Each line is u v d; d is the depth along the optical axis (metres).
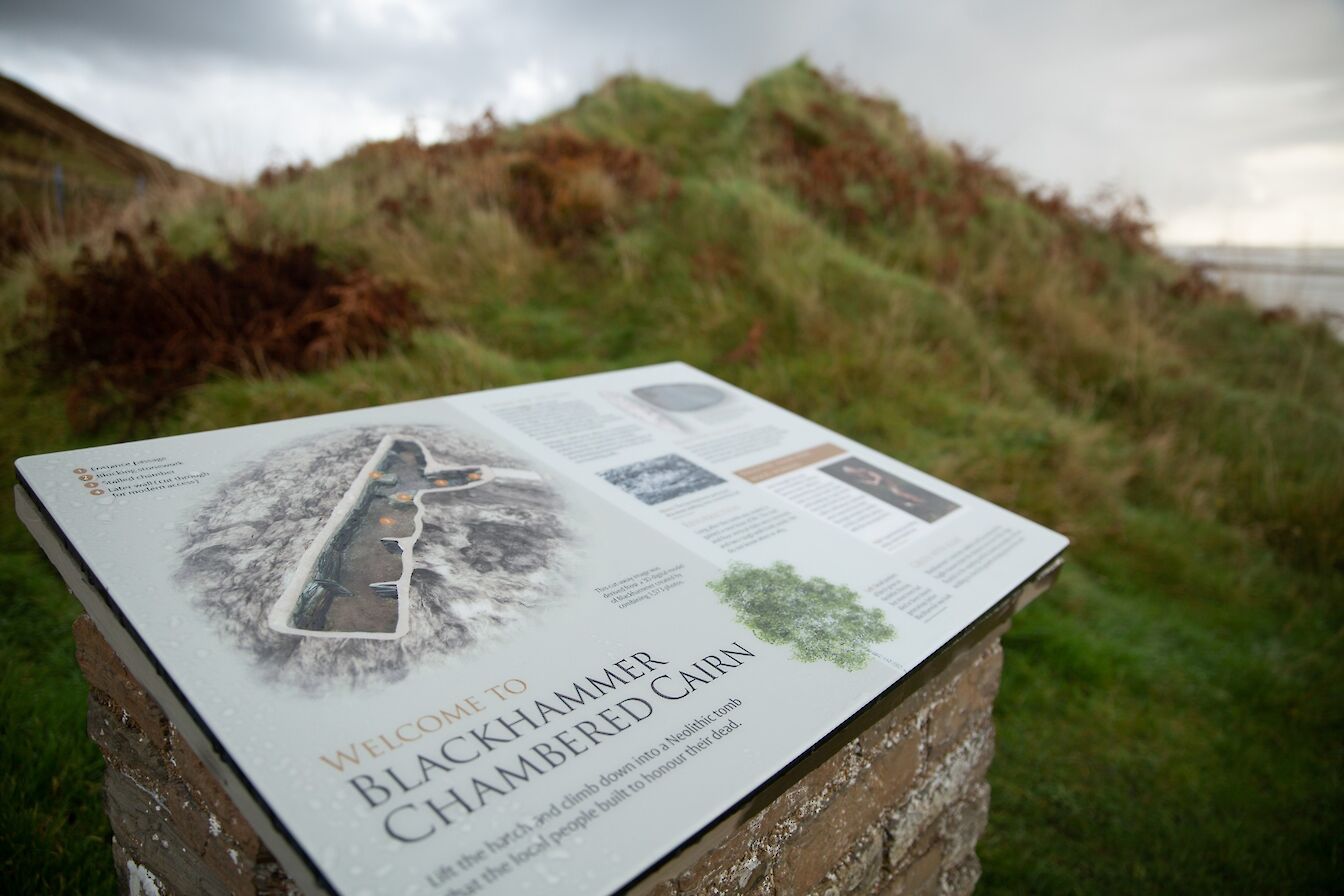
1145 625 4.12
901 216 7.81
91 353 4.03
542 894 0.98
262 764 1.05
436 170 7.04
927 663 1.61
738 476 2.21
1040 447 5.07
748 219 6.43
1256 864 2.85
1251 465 5.73
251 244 4.94
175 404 3.84
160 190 5.96
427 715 1.18
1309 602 4.67
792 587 1.72
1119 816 2.98
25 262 4.88
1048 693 3.52
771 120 9.18
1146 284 8.52
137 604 1.26
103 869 2.10
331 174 7.13
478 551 1.58
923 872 2.10
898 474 2.43
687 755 1.23
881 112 10.49
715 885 1.39
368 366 4.22
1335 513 5.25
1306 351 7.53
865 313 5.80
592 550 1.69
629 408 2.53
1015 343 6.54
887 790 1.83
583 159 7.29
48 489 1.50
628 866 1.04
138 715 1.41
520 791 1.10
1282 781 3.26
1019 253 7.79
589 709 1.27
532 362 4.95
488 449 2.04
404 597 1.39
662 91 10.83
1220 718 3.59
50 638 2.85
